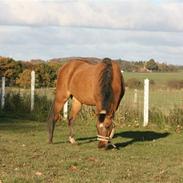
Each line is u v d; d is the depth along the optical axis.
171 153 13.47
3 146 13.77
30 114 23.36
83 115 21.92
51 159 11.85
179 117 19.80
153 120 20.31
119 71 13.65
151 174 10.41
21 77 38.22
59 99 15.16
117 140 15.98
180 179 9.98
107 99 13.24
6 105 25.14
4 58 41.78
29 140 15.35
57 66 39.41
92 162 11.61
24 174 9.98
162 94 25.28
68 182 9.34
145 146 14.66
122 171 10.57
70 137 15.14
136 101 22.27
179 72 62.66
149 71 61.44
